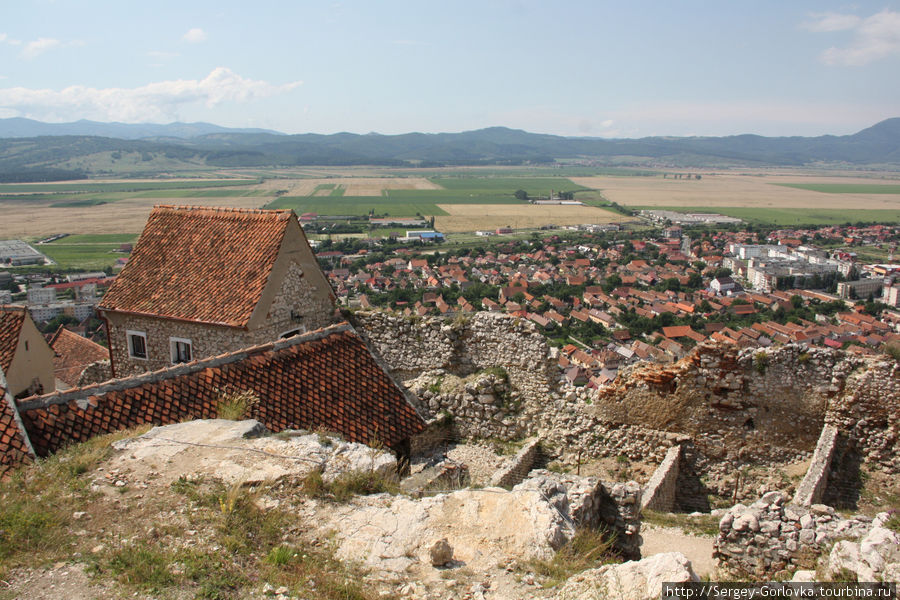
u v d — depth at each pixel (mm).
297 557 7996
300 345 15180
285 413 13398
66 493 9016
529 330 17375
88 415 11664
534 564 8008
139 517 8484
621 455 16578
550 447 16969
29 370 18484
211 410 12742
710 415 15820
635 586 6973
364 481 10031
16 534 7875
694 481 15984
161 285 19062
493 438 17359
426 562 8070
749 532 9648
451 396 17672
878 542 7656
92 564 7426
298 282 19125
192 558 7633
